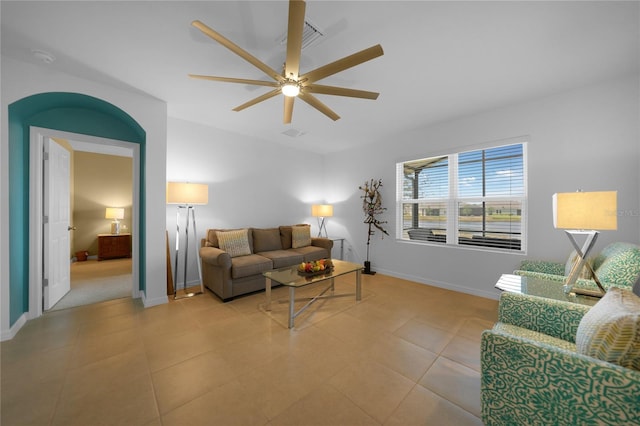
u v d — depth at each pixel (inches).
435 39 73.1
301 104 118.8
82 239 214.5
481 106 119.6
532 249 113.4
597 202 64.7
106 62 84.7
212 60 83.7
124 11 62.9
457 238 141.3
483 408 44.8
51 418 51.6
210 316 103.0
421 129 151.6
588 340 41.5
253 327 93.5
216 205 156.1
